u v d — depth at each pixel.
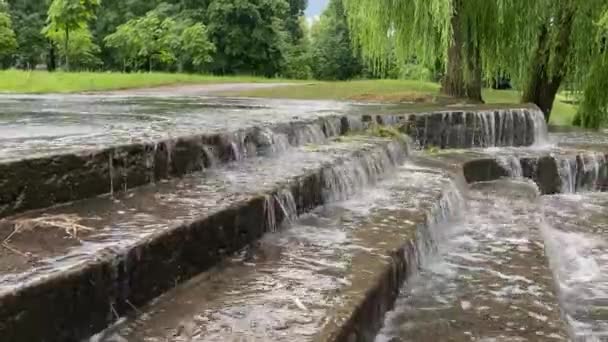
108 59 40.09
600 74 12.15
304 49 45.72
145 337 2.48
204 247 3.32
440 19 11.86
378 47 13.78
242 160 5.59
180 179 4.54
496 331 3.18
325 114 8.45
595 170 8.48
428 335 3.13
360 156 6.08
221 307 2.82
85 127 5.77
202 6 39.56
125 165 3.99
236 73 39.78
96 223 3.13
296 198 4.56
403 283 3.84
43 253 2.60
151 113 8.10
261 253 3.69
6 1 38.97
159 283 2.93
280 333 2.56
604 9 11.45
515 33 12.37
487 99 17.53
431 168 7.21
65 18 27.64
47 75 21.34
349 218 4.63
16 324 2.13
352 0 14.34
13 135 4.88
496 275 4.05
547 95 13.16
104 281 2.54
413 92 15.91
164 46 34.38
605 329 3.86
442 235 5.02
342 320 2.70
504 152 8.78
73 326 2.38
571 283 4.68
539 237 4.99
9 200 3.13
